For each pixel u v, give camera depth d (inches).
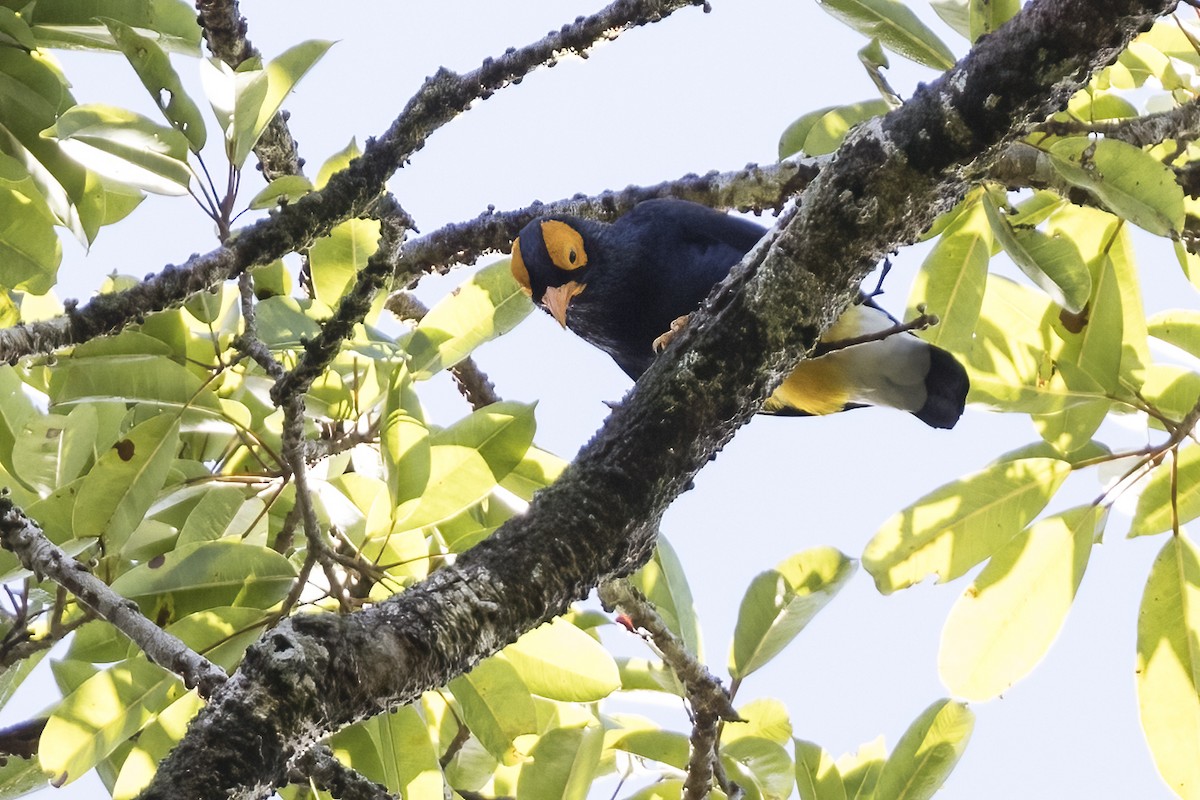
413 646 155.3
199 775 130.0
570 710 277.3
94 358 255.8
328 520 274.8
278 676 140.7
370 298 234.2
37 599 272.7
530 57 239.0
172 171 253.1
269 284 324.2
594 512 180.5
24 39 251.3
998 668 288.5
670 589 300.0
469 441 251.4
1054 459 291.6
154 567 256.1
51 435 266.2
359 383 290.4
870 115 293.3
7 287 254.8
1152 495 298.8
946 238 291.3
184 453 293.3
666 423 188.4
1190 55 335.0
